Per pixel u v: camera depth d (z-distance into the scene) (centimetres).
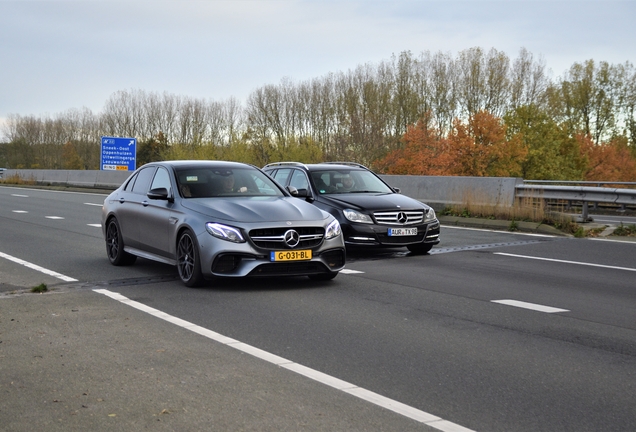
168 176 893
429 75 7338
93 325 594
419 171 5678
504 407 396
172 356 496
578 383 443
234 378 445
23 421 366
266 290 776
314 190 1148
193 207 812
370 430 356
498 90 7106
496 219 1591
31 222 1681
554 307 693
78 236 1362
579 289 801
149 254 891
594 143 7094
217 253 756
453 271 933
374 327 597
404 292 771
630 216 2025
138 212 909
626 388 433
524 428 363
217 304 694
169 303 697
